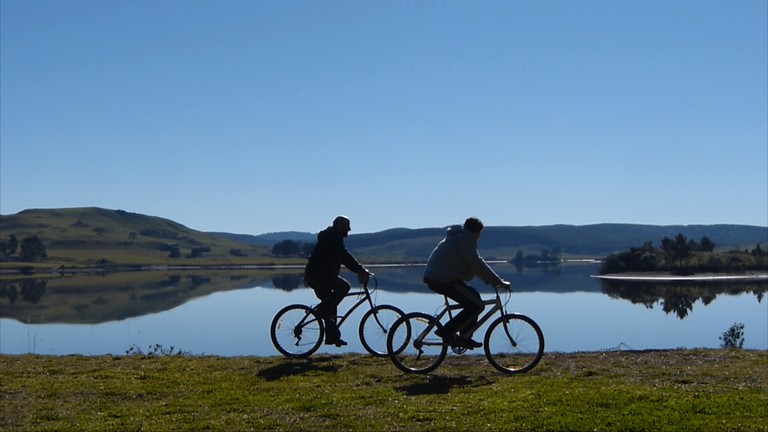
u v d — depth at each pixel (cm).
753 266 12850
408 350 1115
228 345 3375
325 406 893
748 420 794
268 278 12281
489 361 1099
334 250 1223
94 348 3484
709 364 1149
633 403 861
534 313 5303
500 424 800
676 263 13000
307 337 1253
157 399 953
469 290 1082
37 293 9044
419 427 803
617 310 5609
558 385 981
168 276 13662
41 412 884
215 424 820
